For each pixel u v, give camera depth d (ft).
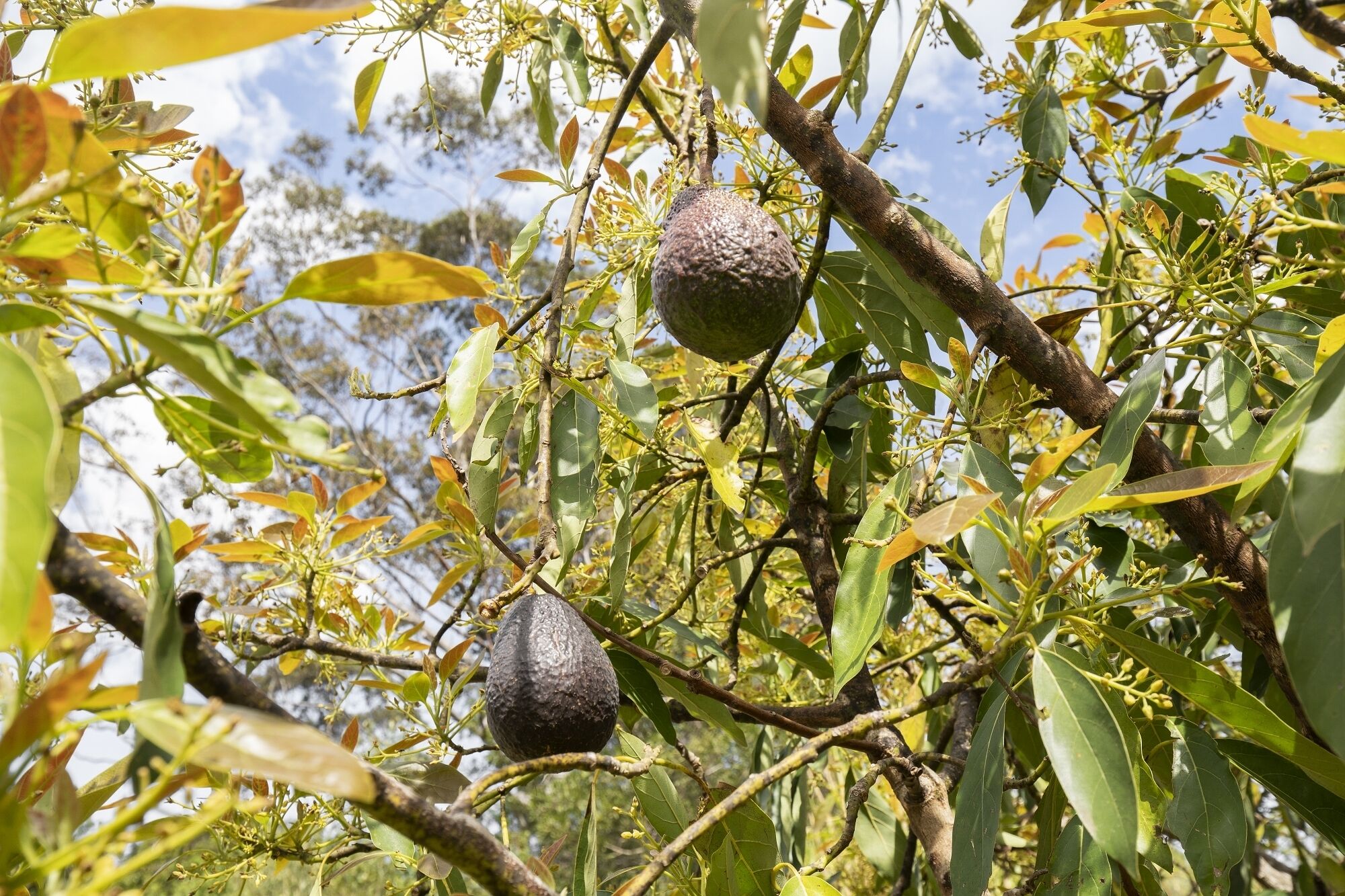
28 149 1.01
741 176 2.75
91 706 1.11
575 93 2.60
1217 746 1.89
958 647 3.47
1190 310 2.18
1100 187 2.97
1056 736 1.45
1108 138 3.03
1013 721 2.57
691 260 1.81
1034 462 1.54
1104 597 1.93
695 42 1.19
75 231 1.08
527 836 10.18
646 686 2.22
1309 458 1.31
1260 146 2.31
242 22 0.93
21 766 0.92
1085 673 1.50
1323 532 1.26
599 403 2.12
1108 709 1.45
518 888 1.08
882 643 3.40
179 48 0.95
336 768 0.94
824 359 2.63
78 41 0.94
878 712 1.60
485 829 1.11
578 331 2.19
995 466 1.87
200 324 1.11
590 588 2.60
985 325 1.97
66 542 1.03
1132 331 2.85
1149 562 2.44
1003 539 1.55
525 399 2.21
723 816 1.43
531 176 2.49
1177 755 1.89
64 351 1.42
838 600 1.83
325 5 0.97
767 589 3.50
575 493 1.98
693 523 2.75
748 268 1.79
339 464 1.06
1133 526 3.11
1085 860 1.79
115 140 1.66
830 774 4.07
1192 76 2.95
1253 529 2.54
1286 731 1.61
